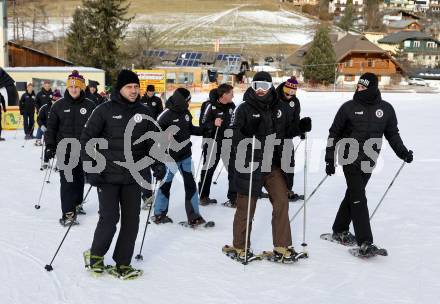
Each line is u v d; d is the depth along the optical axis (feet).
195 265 15.21
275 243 15.43
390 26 338.54
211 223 19.26
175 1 329.52
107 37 144.15
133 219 14.10
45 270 14.46
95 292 13.06
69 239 17.40
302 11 368.27
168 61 193.88
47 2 301.84
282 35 273.95
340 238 17.51
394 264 15.53
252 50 241.55
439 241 17.74
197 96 121.60
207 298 12.85
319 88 163.32
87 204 22.66
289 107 21.45
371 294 13.30
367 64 186.60
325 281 14.12
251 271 14.76
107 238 13.96
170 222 19.89
